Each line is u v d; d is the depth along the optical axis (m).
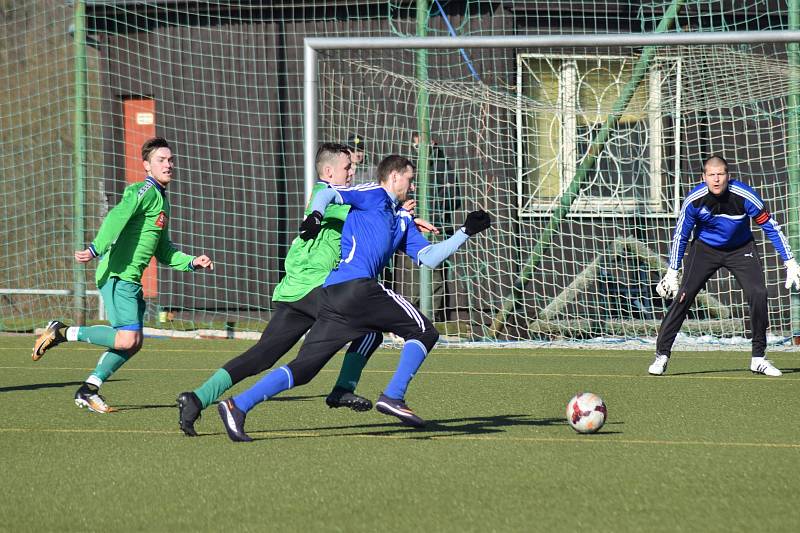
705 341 38.00
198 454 16.86
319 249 19.53
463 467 15.69
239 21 41.62
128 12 41.78
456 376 29.03
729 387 26.39
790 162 37.88
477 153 39.59
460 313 39.75
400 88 40.59
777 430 19.47
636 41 33.34
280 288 19.58
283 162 41.81
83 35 40.75
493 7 40.25
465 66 40.38
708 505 13.27
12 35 46.88
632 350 36.84
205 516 12.74
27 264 45.97
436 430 19.53
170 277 42.25
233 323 42.00
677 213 40.03
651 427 19.84
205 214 42.06
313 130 35.25
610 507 13.15
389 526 12.25
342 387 19.91
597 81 40.03
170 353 35.19
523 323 39.38
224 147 41.91
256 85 41.69
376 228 18.25
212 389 18.34
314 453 16.89
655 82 38.72
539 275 39.75
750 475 15.12
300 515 12.76
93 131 44.81
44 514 12.89
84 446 17.70
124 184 42.47
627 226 39.97
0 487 14.39
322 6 41.31
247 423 20.47
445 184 39.62
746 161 39.56
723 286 39.91
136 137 42.44
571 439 18.36
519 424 20.33
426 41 34.47
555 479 14.81
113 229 21.27
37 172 46.41
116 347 21.89
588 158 39.53
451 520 12.51
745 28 40.59
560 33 40.34
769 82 37.00
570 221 39.88
